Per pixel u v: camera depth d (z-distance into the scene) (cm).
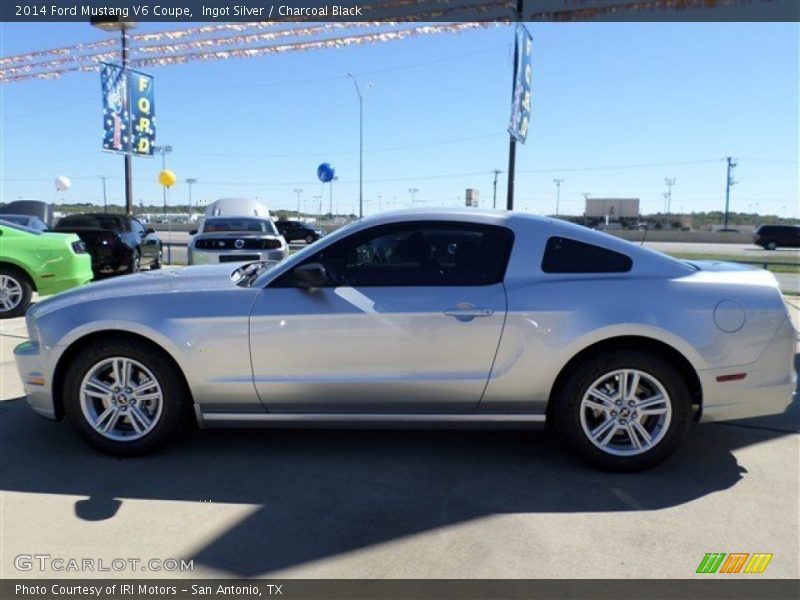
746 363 378
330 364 384
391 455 412
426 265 392
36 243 891
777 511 338
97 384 400
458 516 331
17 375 589
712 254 3244
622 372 379
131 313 388
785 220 9100
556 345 375
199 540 306
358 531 315
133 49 1911
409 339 380
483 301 379
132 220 1515
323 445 428
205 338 385
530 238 395
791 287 1478
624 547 302
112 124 1839
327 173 2052
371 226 399
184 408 402
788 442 437
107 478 374
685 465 398
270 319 384
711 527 321
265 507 340
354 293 385
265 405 394
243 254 1055
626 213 8006
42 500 346
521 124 1064
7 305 895
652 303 375
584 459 387
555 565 287
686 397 379
